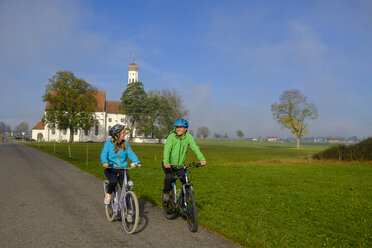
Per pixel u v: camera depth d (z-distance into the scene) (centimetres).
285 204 768
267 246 433
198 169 1655
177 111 7381
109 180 509
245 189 998
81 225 525
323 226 576
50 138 8506
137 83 8019
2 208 638
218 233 498
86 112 6212
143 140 8812
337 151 2523
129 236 471
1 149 3272
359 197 907
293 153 4512
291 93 6944
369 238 511
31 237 456
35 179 1077
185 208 516
